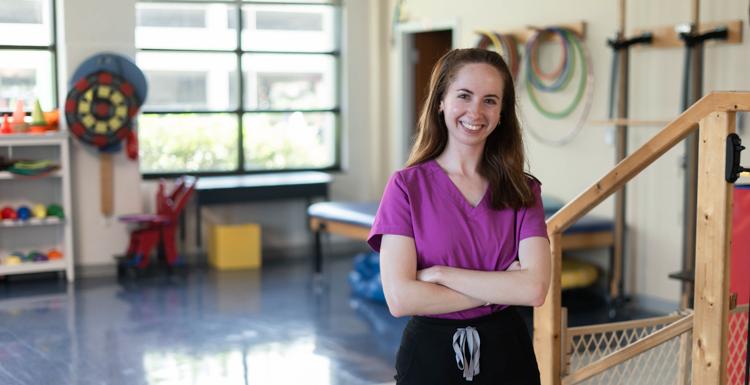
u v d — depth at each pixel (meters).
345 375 5.29
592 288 7.39
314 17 9.57
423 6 9.06
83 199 8.30
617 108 6.81
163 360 5.59
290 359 5.62
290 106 9.54
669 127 2.96
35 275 8.26
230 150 9.27
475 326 2.42
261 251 9.38
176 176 9.03
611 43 6.64
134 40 8.20
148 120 8.88
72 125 7.99
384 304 7.14
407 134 9.50
